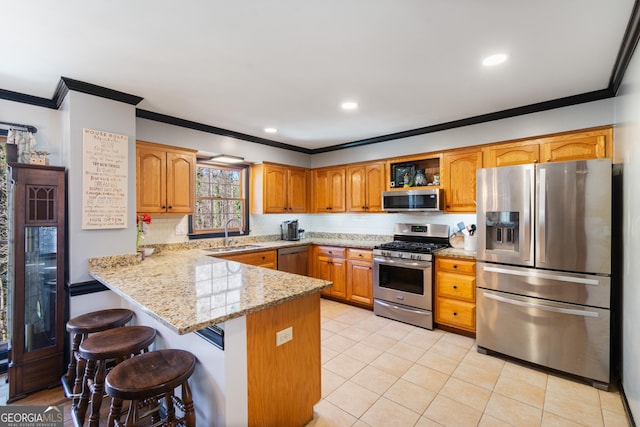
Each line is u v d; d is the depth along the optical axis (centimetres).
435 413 195
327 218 504
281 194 446
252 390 154
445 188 350
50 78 224
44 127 261
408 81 234
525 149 294
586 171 224
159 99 268
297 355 178
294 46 184
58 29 165
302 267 445
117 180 249
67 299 234
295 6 147
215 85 240
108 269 238
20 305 216
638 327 171
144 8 148
